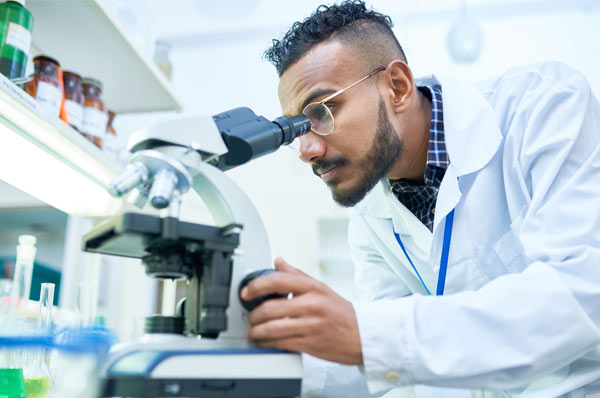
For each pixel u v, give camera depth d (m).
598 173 1.17
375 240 1.82
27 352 1.28
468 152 1.44
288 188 5.01
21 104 1.31
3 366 1.20
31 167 1.77
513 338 0.94
